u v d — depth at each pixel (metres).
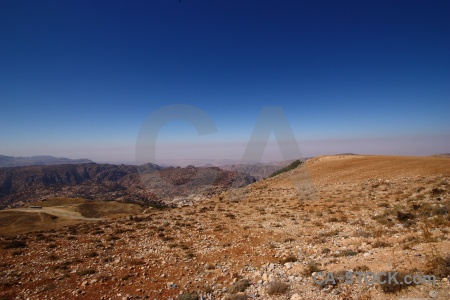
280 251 13.29
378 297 6.61
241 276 10.51
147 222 24.86
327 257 11.02
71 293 9.89
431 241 9.62
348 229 15.66
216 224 21.55
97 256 14.64
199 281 10.49
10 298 9.77
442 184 23.66
